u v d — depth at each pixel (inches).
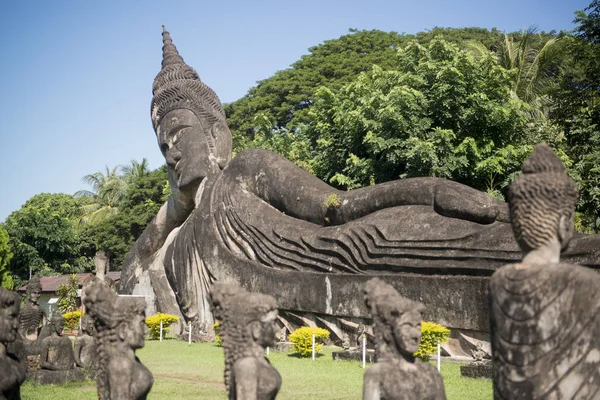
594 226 1019.9
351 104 1133.1
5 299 334.6
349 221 761.6
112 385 287.3
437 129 1003.9
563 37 1334.9
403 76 1037.2
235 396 263.6
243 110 1733.5
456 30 1836.9
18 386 340.5
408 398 241.0
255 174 884.6
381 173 1048.2
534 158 228.4
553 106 1178.6
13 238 1849.2
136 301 300.8
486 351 590.9
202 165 983.0
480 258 616.7
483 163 1000.9
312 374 567.8
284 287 773.3
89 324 605.3
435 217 674.2
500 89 1052.5
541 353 211.0
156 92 1075.3
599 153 983.6
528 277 215.6
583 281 209.2
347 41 1820.9
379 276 682.2
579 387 205.3
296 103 1706.4
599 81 1056.8
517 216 226.7
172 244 992.2
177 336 914.1
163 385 535.2
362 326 677.9
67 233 1936.5
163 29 1174.3
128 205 2014.0
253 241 840.3
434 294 633.6
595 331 206.1
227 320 275.9
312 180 834.8
